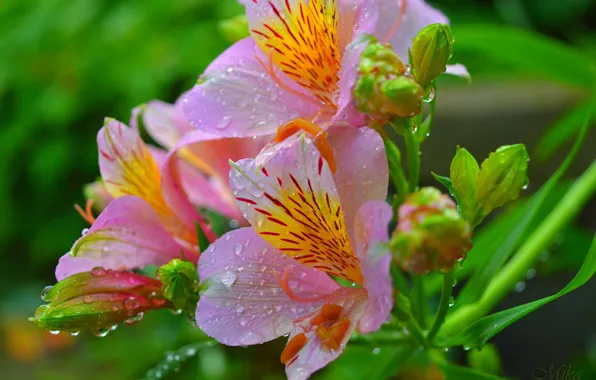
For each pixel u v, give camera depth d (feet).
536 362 3.06
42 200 4.14
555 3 3.74
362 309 1.44
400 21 1.58
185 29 3.66
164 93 3.68
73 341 3.96
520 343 3.12
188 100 1.55
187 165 1.70
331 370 2.56
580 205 1.75
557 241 1.95
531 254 1.73
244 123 1.53
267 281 1.48
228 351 2.75
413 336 1.55
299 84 1.55
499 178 1.47
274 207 1.47
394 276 1.55
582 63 1.93
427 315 1.62
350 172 1.45
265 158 1.45
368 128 1.45
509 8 3.58
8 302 4.22
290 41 1.54
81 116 3.88
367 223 1.40
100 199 1.71
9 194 4.10
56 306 1.53
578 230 1.95
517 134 2.98
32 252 4.28
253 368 2.76
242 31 1.69
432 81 1.52
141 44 3.69
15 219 4.20
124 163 1.60
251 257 1.48
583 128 1.63
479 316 1.68
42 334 3.95
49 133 3.96
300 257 1.49
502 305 3.15
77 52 3.80
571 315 3.06
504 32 1.91
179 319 2.66
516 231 1.65
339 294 1.47
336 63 1.54
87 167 3.93
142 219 1.57
